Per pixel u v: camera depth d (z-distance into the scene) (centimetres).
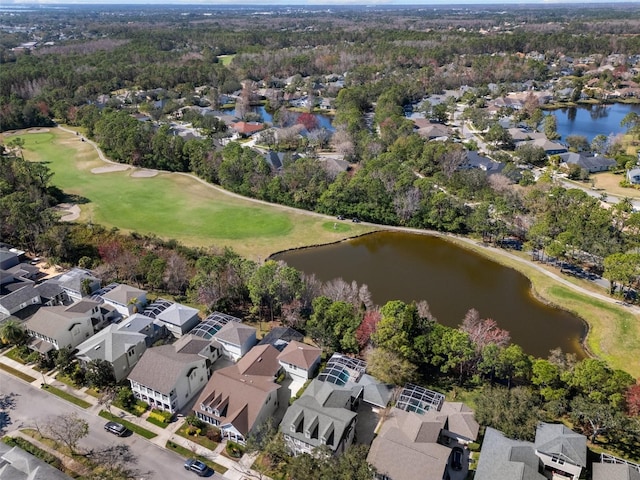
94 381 6238
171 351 6412
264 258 10131
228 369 6297
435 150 14550
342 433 5275
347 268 9894
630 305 8362
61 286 8388
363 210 11800
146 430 5756
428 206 11394
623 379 5612
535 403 5906
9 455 4975
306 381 6550
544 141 16238
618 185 13688
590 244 9362
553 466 5066
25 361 6919
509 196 11612
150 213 12175
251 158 14012
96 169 15400
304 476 4591
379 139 16212
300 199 12462
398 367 6253
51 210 11538
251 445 5275
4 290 8225
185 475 5150
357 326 6975
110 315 7862
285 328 7425
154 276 8531
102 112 19300
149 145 15662
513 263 9938
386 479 4834
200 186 14125
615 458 5056
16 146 16725
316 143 17288
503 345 6806
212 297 7931
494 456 4997
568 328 7956
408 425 5419
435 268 9938
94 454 5388
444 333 6525
